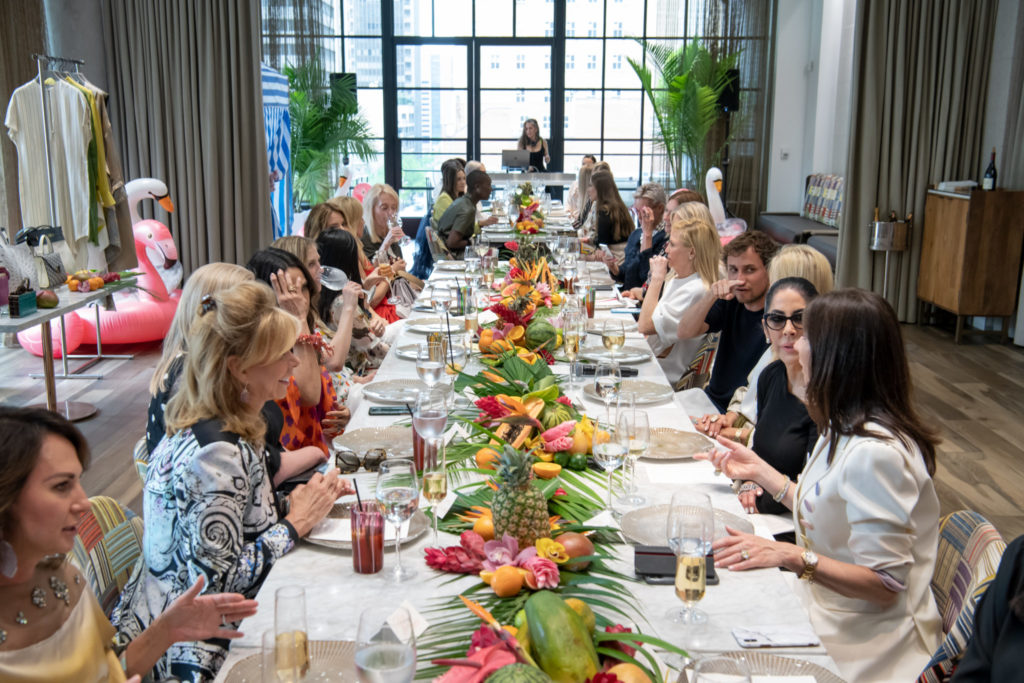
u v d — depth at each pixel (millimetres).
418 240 7711
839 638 1866
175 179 7559
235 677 1429
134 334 6547
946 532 1960
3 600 1420
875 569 1807
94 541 2025
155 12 7273
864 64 7664
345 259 4141
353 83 11258
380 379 3133
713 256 3922
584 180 8414
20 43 6539
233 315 1873
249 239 7711
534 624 1325
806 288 2500
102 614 1620
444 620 1548
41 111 5953
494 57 11773
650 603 1648
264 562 1821
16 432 1370
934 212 7582
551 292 4074
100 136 6062
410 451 2398
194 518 1799
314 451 2420
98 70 7367
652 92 11148
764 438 2559
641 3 11484
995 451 4766
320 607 1623
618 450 2031
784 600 1669
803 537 2020
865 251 7945
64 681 1453
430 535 1924
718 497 2139
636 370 3246
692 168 11242
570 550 1710
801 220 10750
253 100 7480
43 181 6043
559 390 2486
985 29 7551
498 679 1177
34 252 4980
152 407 2316
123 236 6387
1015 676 1341
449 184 7762
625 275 5953
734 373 3584
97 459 4562
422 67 11797
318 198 11289
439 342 2840
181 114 7438
